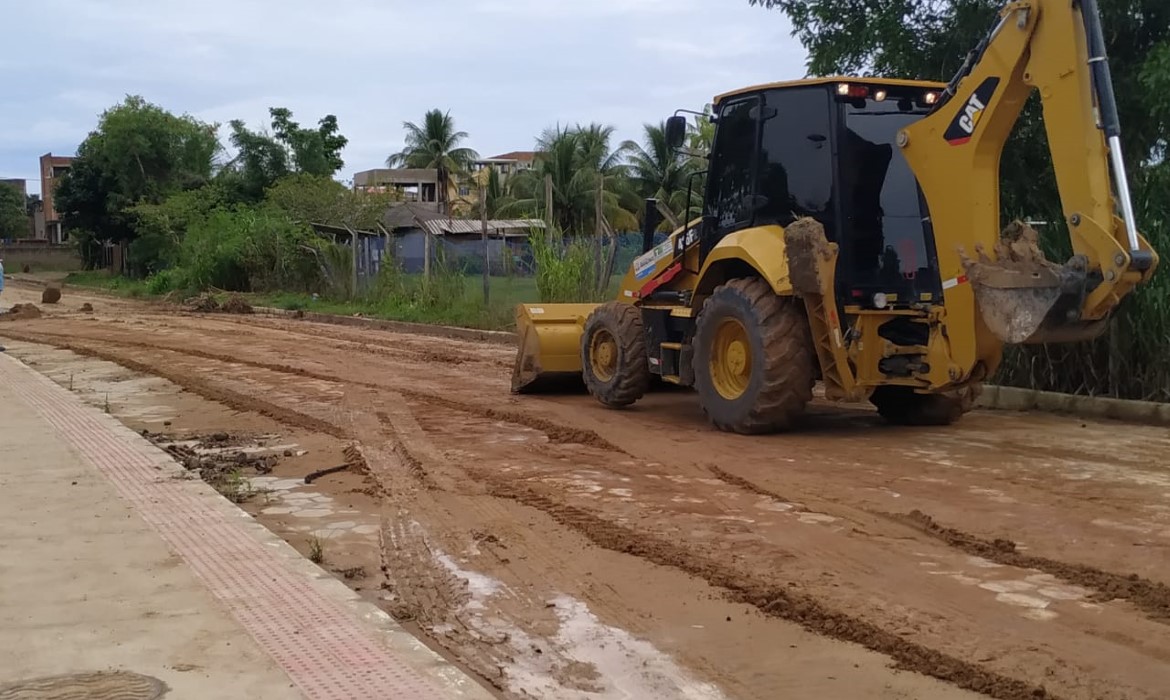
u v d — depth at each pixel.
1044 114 8.00
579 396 12.45
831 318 8.91
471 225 47.59
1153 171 11.09
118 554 5.74
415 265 32.97
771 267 9.20
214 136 59.59
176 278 38.97
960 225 8.63
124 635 4.55
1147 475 7.79
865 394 9.16
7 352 17.98
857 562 5.82
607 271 19.83
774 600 5.20
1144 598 5.18
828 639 4.79
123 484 7.40
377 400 12.14
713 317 9.68
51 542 5.96
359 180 73.50
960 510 6.83
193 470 8.34
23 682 4.06
